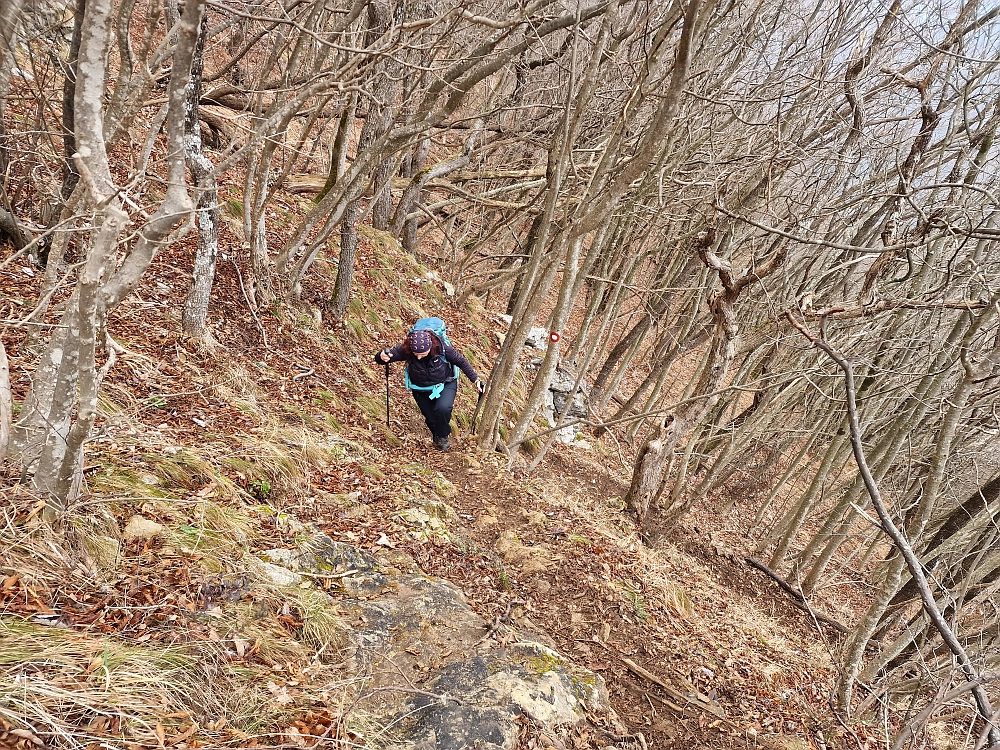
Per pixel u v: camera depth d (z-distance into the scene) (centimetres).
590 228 610
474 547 511
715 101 545
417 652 345
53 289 283
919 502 507
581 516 676
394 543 454
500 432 888
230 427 480
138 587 285
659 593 564
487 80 1238
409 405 780
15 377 378
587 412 1304
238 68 1015
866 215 838
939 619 267
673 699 425
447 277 1424
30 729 191
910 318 825
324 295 825
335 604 354
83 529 291
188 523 340
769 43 739
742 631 626
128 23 265
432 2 601
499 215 1681
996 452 764
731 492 1303
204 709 242
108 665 230
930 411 750
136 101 290
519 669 359
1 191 465
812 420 1157
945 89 606
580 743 329
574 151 836
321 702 279
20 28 354
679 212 1089
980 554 587
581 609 486
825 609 959
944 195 683
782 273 835
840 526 913
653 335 1861
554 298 1942
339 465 531
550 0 496
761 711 462
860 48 614
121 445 378
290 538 394
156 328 536
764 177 781
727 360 711
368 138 674
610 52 645
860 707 543
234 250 725
